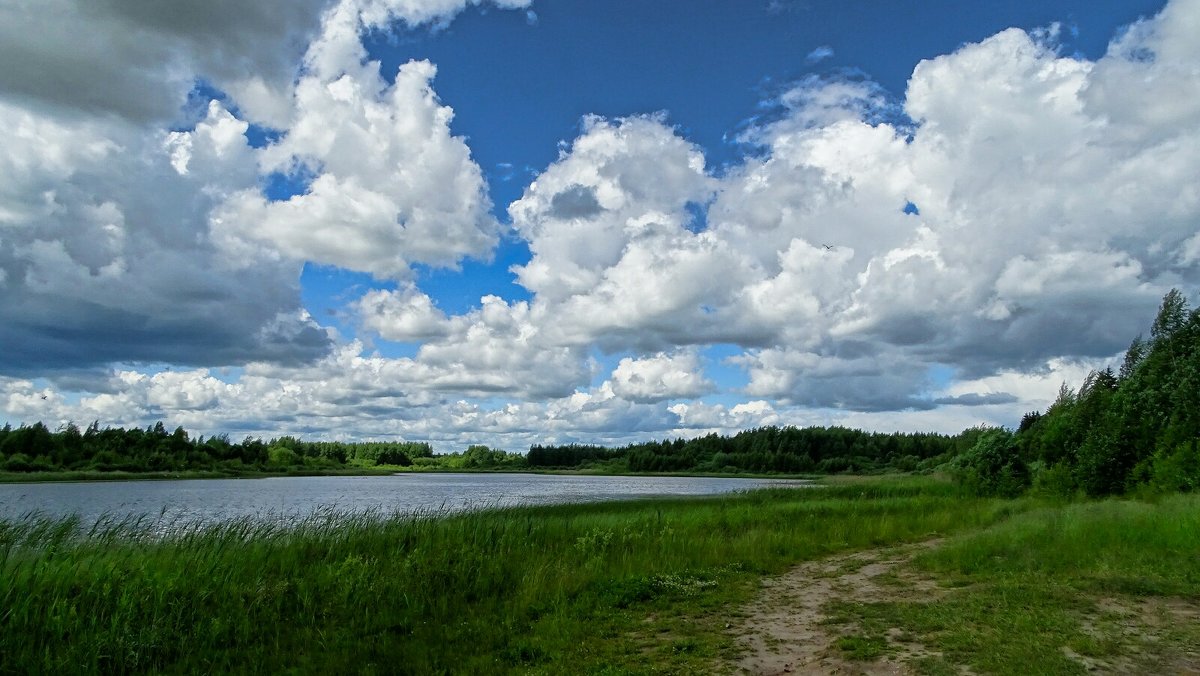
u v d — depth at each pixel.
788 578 13.01
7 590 8.97
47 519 13.49
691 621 9.68
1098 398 34.62
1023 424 69.88
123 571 10.23
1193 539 12.48
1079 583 10.45
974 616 8.80
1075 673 6.50
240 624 9.55
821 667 7.37
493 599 11.17
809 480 113.88
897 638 8.22
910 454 149.88
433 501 49.12
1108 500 23.72
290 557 12.80
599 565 13.19
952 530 20.98
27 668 7.87
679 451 176.88
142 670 8.41
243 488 72.00
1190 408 25.50
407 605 10.73
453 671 7.86
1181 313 36.41
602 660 7.94
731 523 20.53
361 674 7.85
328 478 126.19
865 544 18.14
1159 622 8.30
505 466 193.88
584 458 192.50
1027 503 27.73
